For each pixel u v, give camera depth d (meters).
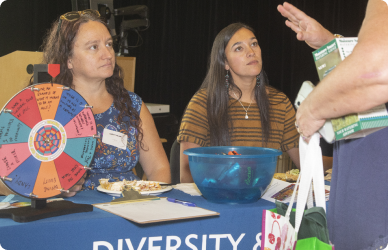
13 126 0.89
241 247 1.09
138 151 1.82
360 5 4.83
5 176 0.88
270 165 1.13
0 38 4.01
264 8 5.22
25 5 4.10
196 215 0.97
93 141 1.04
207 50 5.36
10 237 0.85
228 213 1.06
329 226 0.96
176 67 5.31
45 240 0.88
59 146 0.97
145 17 3.42
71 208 0.97
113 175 1.72
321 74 0.93
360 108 0.76
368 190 0.84
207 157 1.11
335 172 0.98
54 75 1.00
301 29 1.14
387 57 0.70
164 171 1.87
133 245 0.96
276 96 2.14
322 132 0.94
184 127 1.99
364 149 0.86
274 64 5.25
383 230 0.81
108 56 1.66
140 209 1.02
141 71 5.18
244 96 2.07
